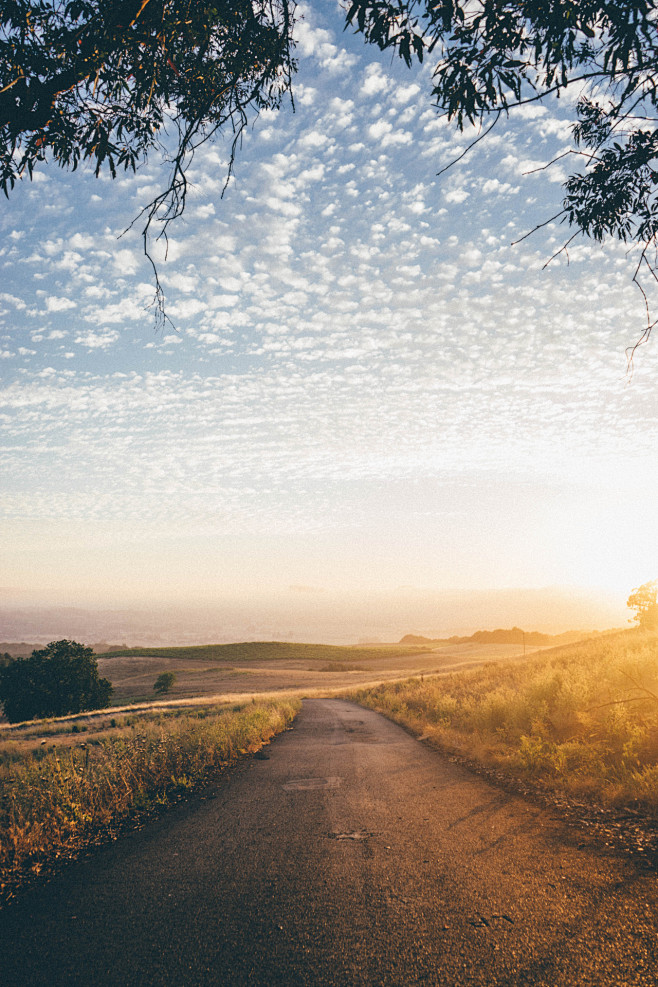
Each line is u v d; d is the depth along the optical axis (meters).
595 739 7.98
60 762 7.25
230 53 3.79
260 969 2.76
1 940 3.14
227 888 3.89
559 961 2.72
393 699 26.38
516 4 3.03
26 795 6.10
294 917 3.38
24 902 3.70
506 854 4.40
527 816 5.52
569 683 11.70
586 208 4.16
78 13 3.42
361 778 8.30
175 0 3.47
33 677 43.59
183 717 21.78
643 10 2.90
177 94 3.99
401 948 2.93
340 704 32.59
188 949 2.99
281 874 4.17
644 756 6.61
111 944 3.06
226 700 38.94
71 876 4.18
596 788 6.02
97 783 6.46
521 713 11.09
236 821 5.81
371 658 122.12
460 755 9.88
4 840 4.75
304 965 2.78
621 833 4.64
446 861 4.33
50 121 3.76
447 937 3.03
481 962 2.74
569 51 3.15
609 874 3.78
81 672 44.91
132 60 3.77
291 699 32.59
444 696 19.00
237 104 3.93
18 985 2.63
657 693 9.28
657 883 3.55
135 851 4.79
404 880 3.95
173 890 3.87
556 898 3.46
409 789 7.37
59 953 2.97
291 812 6.21
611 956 2.73
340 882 3.96
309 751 11.45
